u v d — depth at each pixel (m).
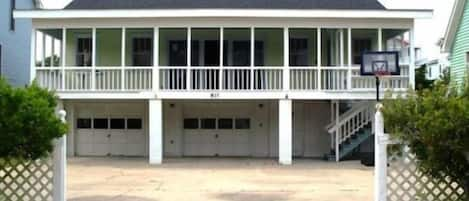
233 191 14.41
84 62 26.20
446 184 9.86
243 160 24.69
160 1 26.06
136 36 26.28
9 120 9.16
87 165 21.95
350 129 24.42
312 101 26.47
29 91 9.82
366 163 21.94
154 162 22.86
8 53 30.05
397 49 27.14
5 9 29.77
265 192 14.23
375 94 22.78
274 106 26.77
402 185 9.98
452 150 9.12
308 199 13.04
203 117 27.02
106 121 27.08
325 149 26.48
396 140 9.85
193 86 23.69
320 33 23.70
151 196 13.51
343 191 14.45
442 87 9.41
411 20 23.20
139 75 23.34
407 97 9.77
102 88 23.52
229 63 26.45
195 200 12.89
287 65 23.11
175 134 26.80
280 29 25.08
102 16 22.95
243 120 26.98
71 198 13.14
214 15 22.80
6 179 10.67
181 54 26.50
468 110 8.82
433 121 8.94
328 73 23.45
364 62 21.41
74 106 26.78
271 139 26.75
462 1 24.78
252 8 24.33
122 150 27.03
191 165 22.11
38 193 10.27
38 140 9.51
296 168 20.89
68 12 23.00
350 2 26.27
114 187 15.23
